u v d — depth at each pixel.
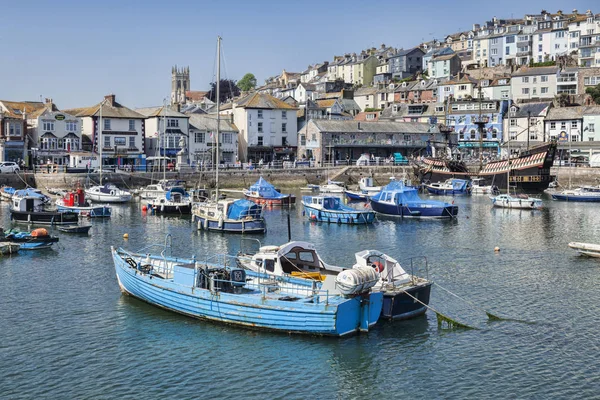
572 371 25.44
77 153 100.50
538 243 52.69
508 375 25.17
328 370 25.56
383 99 168.75
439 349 27.58
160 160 110.25
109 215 67.94
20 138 101.19
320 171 112.50
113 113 109.12
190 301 30.55
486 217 71.12
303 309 27.84
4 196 82.62
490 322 31.00
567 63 159.38
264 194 81.94
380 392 23.89
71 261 43.88
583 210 77.75
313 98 177.75
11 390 23.89
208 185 101.75
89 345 27.95
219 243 52.12
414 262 44.56
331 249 49.88
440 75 182.50
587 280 39.12
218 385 24.34
